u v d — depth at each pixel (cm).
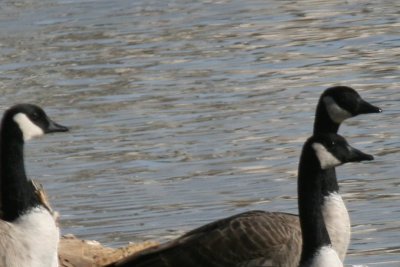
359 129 2011
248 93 2275
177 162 1858
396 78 2341
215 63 2556
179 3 3375
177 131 2036
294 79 2378
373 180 1731
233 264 1112
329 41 2733
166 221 1573
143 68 2547
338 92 1286
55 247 1142
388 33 2786
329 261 1032
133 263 1114
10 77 2531
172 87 2356
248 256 1113
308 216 1044
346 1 3275
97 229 1551
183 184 1741
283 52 2641
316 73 2419
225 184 1730
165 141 1980
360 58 2542
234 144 1938
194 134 2016
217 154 1888
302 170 1056
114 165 1858
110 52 2730
